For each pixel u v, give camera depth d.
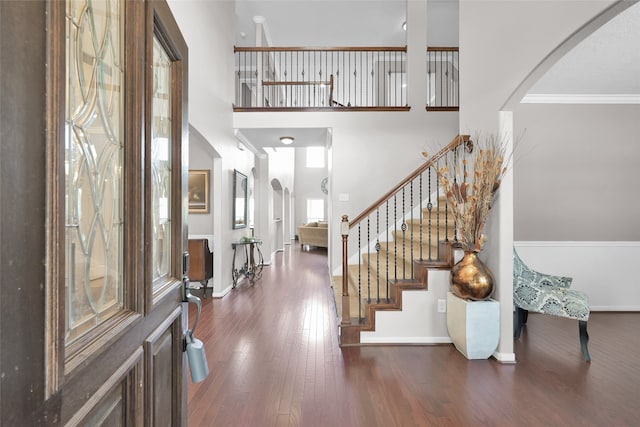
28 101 0.46
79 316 0.68
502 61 2.53
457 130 4.83
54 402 0.52
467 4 3.08
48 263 0.50
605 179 3.95
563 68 3.20
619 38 2.66
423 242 3.69
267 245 7.37
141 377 0.86
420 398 2.11
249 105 7.54
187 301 1.25
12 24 0.44
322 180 13.33
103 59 0.80
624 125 3.92
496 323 2.60
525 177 3.96
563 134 3.93
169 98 1.21
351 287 4.02
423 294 2.97
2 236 0.42
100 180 0.78
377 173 4.82
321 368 2.50
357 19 6.21
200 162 5.42
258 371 2.46
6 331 0.43
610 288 4.00
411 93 4.84
